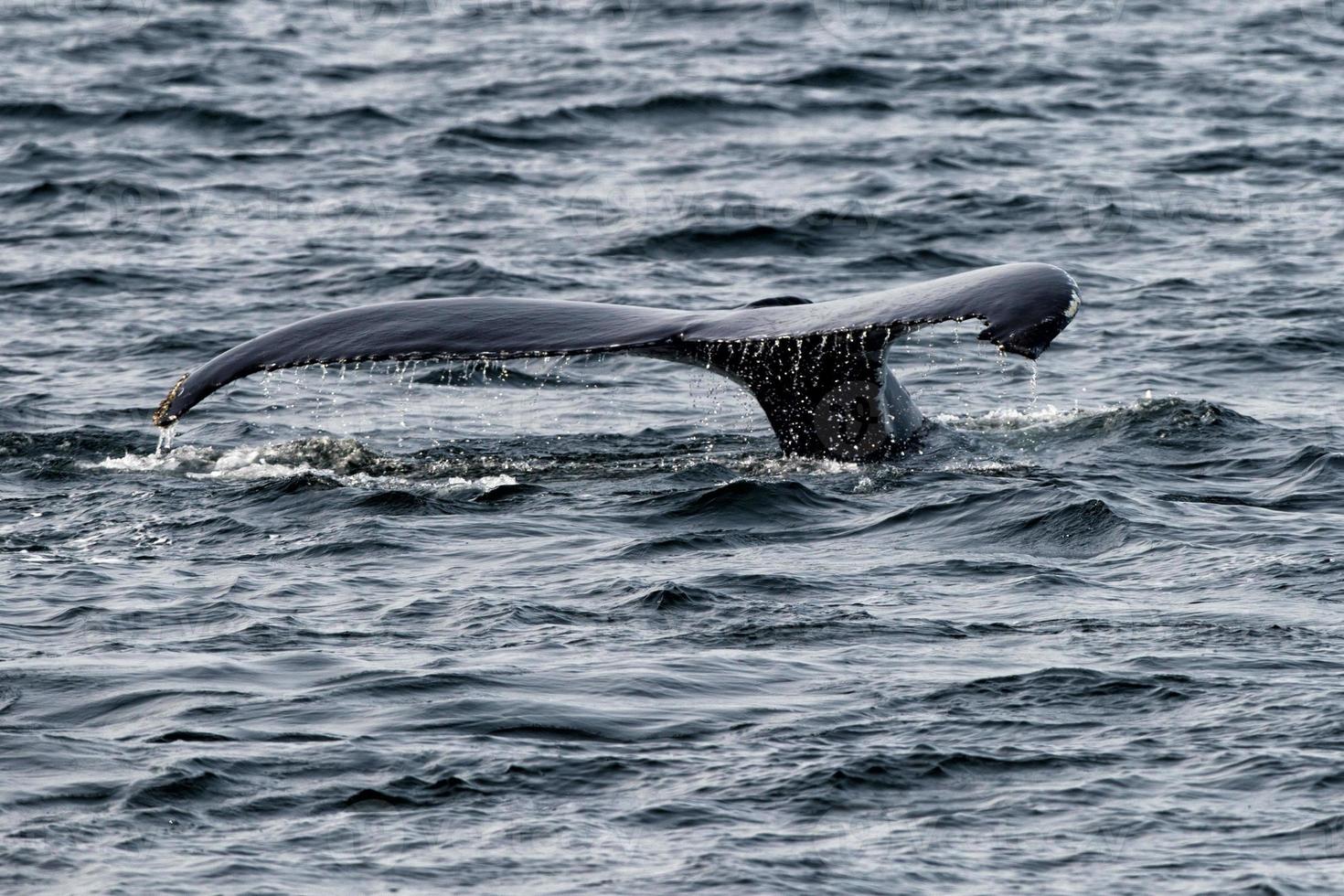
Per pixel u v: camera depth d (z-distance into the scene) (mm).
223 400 70750
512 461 57625
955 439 57562
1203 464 56906
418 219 110375
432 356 48719
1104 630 38250
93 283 93938
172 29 182875
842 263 101688
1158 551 45188
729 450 59531
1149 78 160875
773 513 49406
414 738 31641
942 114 144625
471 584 42625
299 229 107562
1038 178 121812
